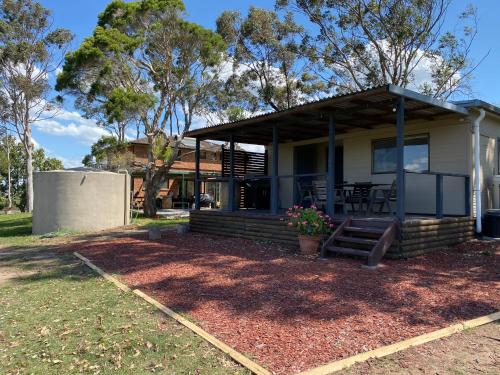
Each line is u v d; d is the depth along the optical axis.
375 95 7.43
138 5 18.44
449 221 8.61
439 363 3.24
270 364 3.22
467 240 9.21
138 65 19.22
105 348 3.62
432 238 8.08
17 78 28.48
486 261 7.17
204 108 20.27
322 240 8.08
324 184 11.05
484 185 10.20
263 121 9.98
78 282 6.19
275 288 5.33
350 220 8.02
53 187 14.54
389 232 7.14
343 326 4.00
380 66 19.08
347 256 7.52
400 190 7.46
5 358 3.49
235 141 13.70
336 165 12.95
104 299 5.16
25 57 27.72
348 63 19.48
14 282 6.40
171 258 7.72
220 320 4.23
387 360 3.29
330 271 6.29
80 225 14.59
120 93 16.67
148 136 20.00
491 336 3.78
